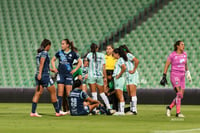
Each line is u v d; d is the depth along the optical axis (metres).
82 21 106.94
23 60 102.75
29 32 107.88
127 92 57.19
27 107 68.94
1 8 113.81
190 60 93.06
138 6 105.19
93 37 102.56
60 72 50.22
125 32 100.00
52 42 104.12
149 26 100.31
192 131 32.78
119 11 105.94
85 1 110.88
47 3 112.88
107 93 55.47
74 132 32.22
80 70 54.22
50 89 48.09
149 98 81.56
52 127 35.97
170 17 100.81
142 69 93.50
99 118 46.16
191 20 99.44
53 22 108.69
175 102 49.44
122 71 51.00
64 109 53.38
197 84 90.19
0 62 102.75
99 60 54.09
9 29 109.31
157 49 96.06
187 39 96.44
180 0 103.00
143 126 37.19
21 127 35.94
